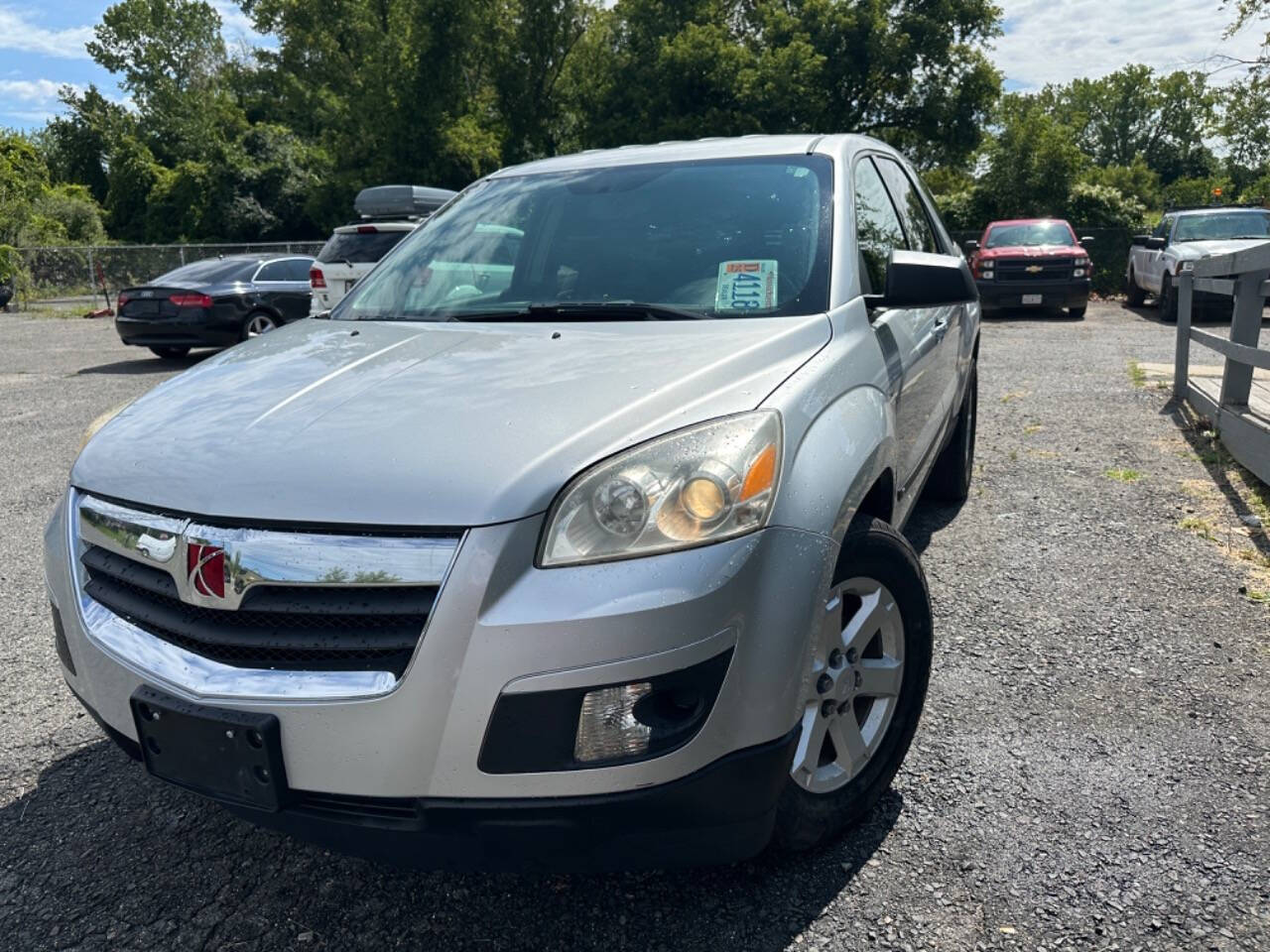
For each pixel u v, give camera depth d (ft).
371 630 6.15
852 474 7.40
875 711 8.20
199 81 216.54
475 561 6.02
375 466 6.46
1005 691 10.53
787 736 6.66
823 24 99.81
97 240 159.33
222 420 7.47
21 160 110.32
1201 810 8.34
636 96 102.78
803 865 7.82
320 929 7.37
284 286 42.68
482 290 10.36
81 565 7.53
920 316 11.91
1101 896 7.33
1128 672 10.89
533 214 11.03
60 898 7.77
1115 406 26.05
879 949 6.91
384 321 10.14
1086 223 82.64
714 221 10.17
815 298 9.10
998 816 8.35
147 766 6.83
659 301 9.37
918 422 11.39
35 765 9.77
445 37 112.98
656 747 6.14
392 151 117.50
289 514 6.31
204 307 40.19
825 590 6.89
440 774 6.05
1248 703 10.14
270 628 6.32
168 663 6.61
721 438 6.68
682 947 7.02
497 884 7.82
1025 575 13.92
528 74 120.67
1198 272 24.22
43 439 25.75
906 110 105.19
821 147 11.18
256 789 6.30
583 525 6.21
